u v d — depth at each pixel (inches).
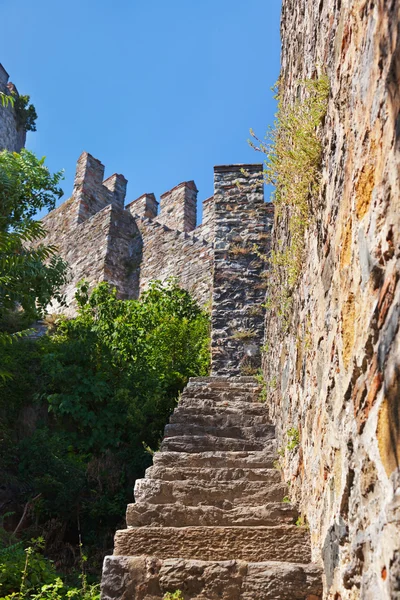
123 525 302.8
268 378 286.4
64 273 446.9
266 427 244.4
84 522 303.1
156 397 366.0
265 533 149.0
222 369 394.9
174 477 195.0
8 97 244.4
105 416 356.8
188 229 665.6
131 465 330.3
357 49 100.4
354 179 99.3
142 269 608.7
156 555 149.3
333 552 108.6
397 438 69.4
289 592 128.7
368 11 92.2
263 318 405.7
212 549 149.2
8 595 185.5
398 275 71.7
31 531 285.0
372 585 76.6
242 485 185.2
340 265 109.6
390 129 77.2
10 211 425.4
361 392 87.7
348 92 107.3
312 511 142.2
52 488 301.4
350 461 94.0
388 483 71.8
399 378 69.9
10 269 377.7
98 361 392.5
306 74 176.1
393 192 74.7
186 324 430.6
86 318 443.2
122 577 138.2
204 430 246.7
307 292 159.2
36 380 380.8
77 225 695.1
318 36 151.6
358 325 92.0
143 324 436.5
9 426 355.9
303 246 169.2
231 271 421.7
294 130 155.3
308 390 151.8
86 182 737.0
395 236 73.2
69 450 341.7
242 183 451.2
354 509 90.0
